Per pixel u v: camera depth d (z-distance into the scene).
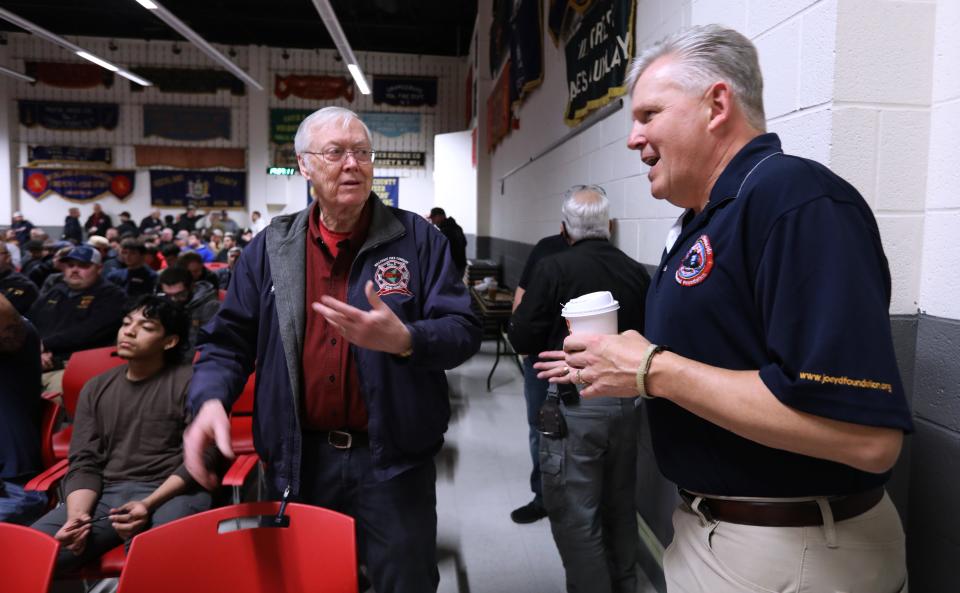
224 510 1.11
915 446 1.16
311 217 1.36
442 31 11.91
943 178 1.12
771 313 0.68
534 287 1.74
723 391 0.68
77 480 1.71
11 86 12.32
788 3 1.30
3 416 1.87
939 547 1.11
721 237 0.74
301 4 10.84
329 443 1.33
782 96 1.32
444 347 1.17
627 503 1.71
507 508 2.56
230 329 1.34
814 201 0.67
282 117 12.95
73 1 10.64
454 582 2.02
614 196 2.69
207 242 10.65
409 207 13.38
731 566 0.78
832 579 0.73
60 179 12.66
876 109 1.15
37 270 5.74
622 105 2.55
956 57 1.11
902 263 1.16
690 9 1.84
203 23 11.66
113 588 1.93
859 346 0.61
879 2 1.14
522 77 5.11
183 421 1.82
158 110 12.73
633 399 1.65
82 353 2.35
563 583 2.02
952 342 1.08
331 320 1.04
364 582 1.85
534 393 2.40
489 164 8.55
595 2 2.89
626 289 1.71
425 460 1.36
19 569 1.05
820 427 0.63
